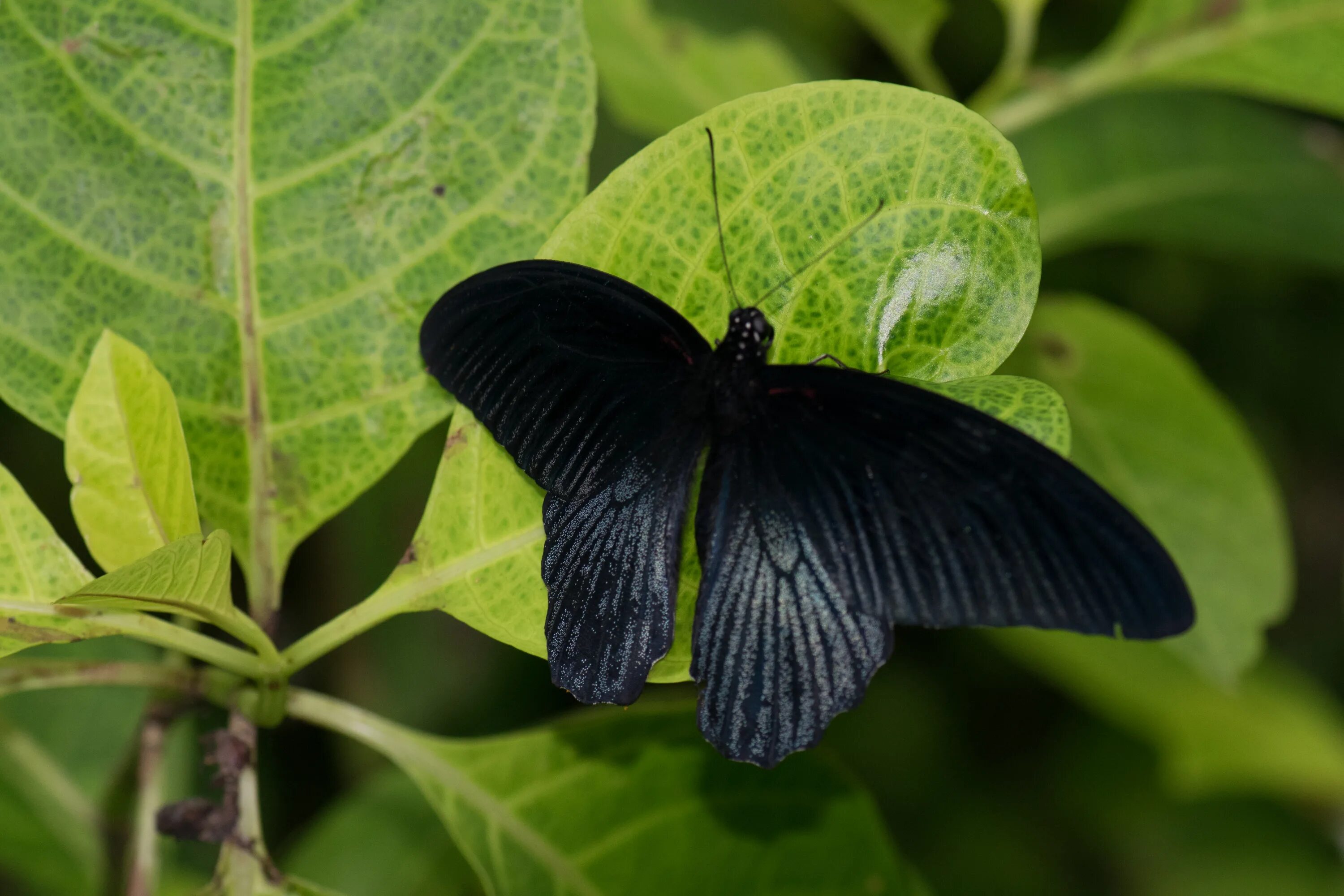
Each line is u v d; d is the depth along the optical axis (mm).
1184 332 1271
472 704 1094
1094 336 1012
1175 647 1001
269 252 921
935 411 891
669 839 948
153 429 885
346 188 922
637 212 906
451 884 1021
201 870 1027
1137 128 1089
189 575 883
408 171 922
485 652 1098
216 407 920
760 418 907
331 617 1080
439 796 937
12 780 992
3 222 913
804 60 1193
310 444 923
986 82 1281
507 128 921
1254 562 1004
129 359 880
